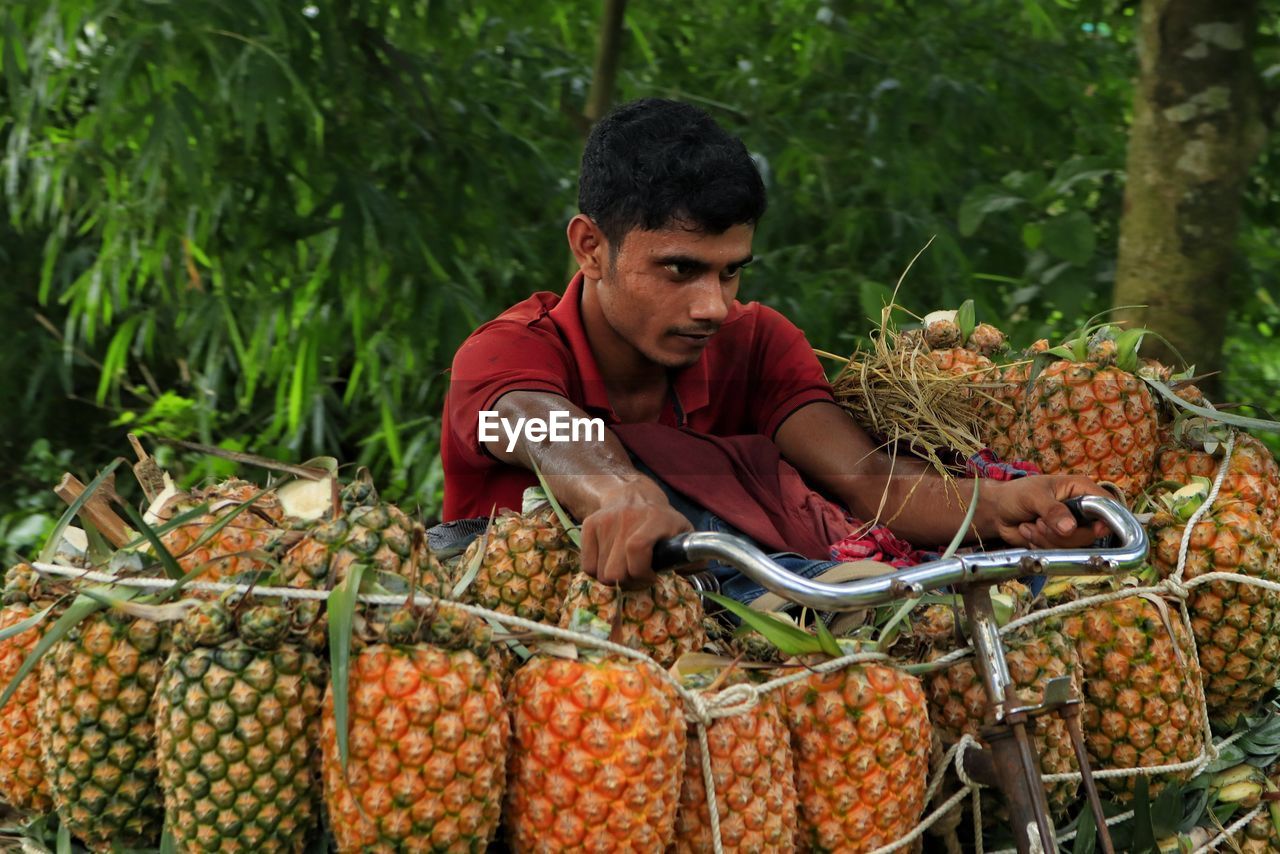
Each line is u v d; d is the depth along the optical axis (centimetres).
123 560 162
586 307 220
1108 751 190
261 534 169
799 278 448
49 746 157
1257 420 217
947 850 177
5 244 556
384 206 402
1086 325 245
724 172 196
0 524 538
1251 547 199
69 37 377
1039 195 383
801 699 162
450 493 224
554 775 145
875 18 496
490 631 150
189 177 363
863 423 243
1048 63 498
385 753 140
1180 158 316
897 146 461
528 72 499
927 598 178
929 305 448
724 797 153
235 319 479
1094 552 161
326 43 402
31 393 553
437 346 434
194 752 141
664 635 165
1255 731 210
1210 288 317
